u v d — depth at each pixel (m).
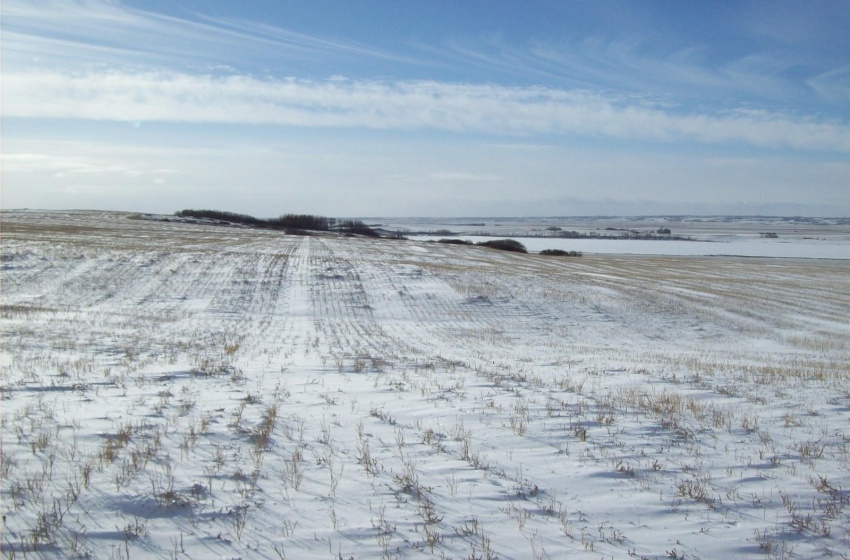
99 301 28.88
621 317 32.41
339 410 8.05
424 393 9.34
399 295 35.03
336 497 5.27
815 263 81.62
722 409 8.78
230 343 16.75
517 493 5.53
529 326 29.36
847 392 10.52
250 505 5.02
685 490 5.73
